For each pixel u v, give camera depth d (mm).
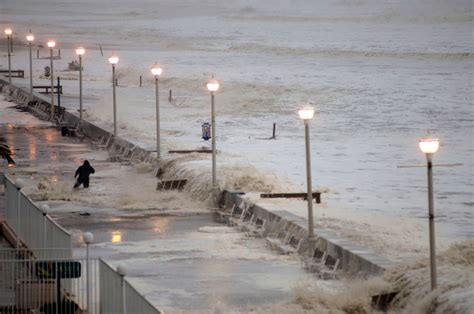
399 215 82750
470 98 192875
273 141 134125
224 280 62688
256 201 83938
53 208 89938
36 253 63156
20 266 58719
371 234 72125
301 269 65438
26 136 140750
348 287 57156
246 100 189500
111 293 48500
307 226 71938
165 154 112188
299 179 101688
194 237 76750
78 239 76312
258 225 80188
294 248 71000
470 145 131250
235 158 109812
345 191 95125
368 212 83188
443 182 101125
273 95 198875
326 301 55531
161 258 69312
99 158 120312
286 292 59344
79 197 94688
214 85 90750
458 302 46938
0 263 58469
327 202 87812
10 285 55844
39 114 165875
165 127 148375
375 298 53781
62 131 141875
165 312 54656
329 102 188625
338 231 72500
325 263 66062
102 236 77500
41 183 98625
